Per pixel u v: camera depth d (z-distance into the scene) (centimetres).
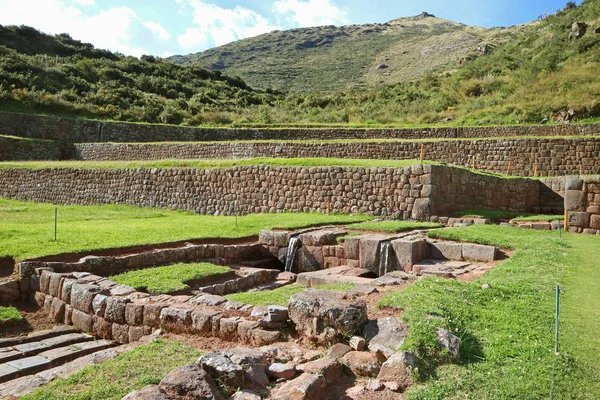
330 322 515
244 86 7650
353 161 1870
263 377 427
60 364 586
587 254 992
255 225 1468
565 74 3788
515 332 506
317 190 1814
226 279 945
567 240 1209
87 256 949
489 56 5600
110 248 1017
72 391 416
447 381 406
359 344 482
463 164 2522
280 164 1955
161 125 3872
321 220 1522
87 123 3981
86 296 716
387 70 10388
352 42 14288
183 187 2159
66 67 5356
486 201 1894
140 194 2280
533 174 2403
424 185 1556
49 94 4362
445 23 15812
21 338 668
